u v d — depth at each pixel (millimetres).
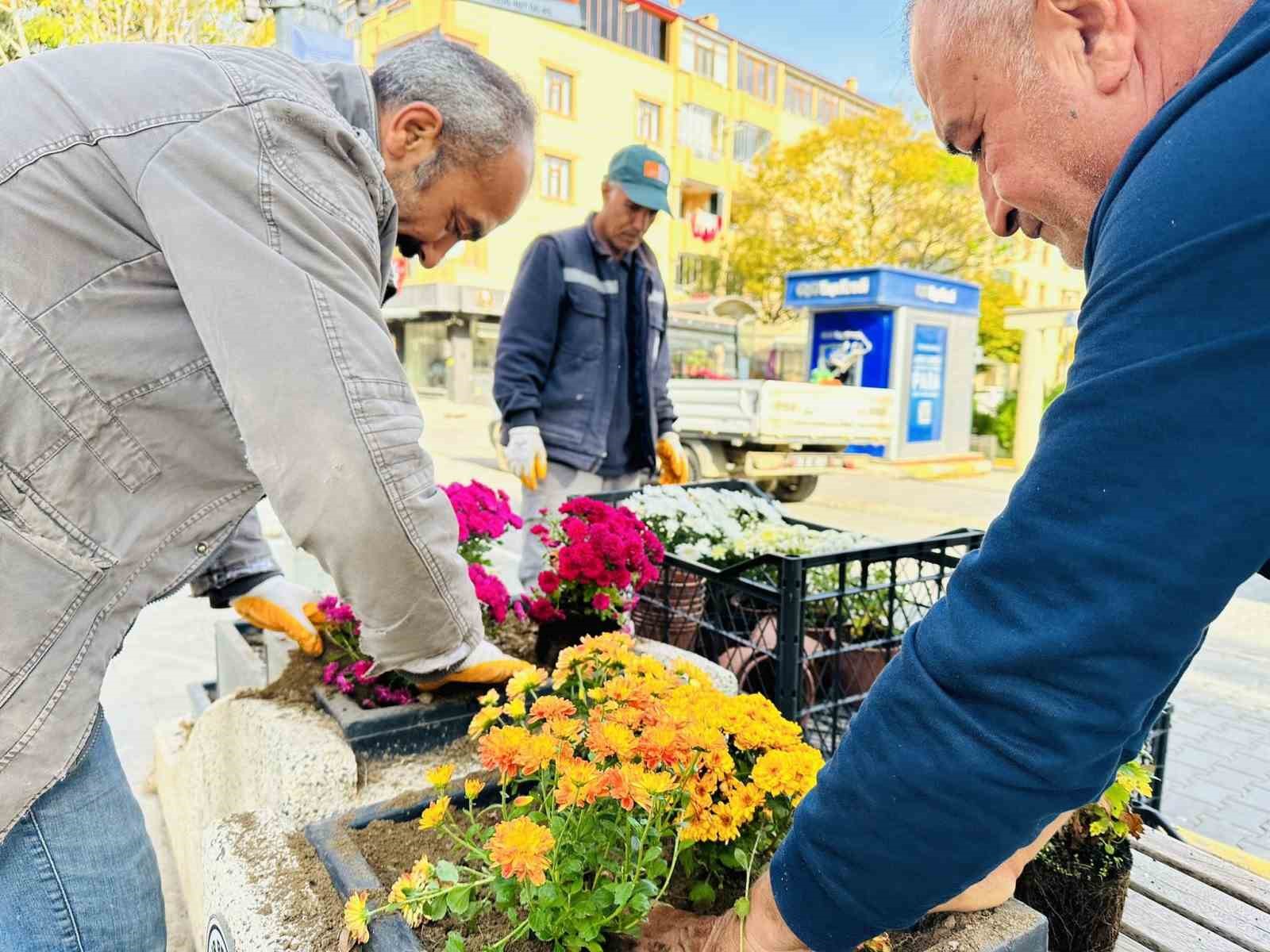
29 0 5457
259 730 1533
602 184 2809
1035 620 626
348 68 1260
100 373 1034
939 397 13141
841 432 9273
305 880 1110
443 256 1440
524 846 875
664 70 24516
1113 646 599
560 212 22625
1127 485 591
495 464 11117
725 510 2717
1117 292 619
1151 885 1548
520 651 1970
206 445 1128
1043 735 632
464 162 1282
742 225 22766
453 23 18109
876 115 20734
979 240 19672
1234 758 3180
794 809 1084
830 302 12383
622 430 2967
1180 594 585
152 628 4066
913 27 837
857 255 20562
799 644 1802
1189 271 575
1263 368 556
